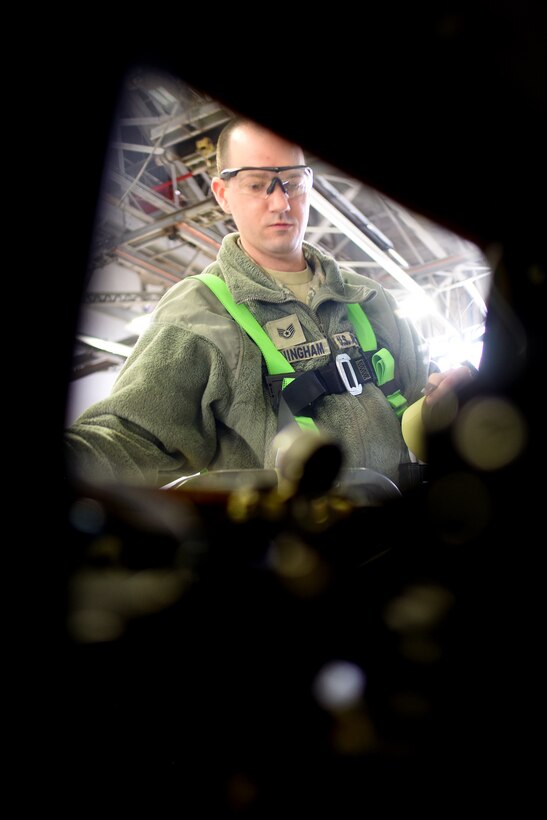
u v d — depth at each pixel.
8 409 0.31
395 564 0.46
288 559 0.41
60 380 0.34
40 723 0.29
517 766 0.34
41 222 0.32
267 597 0.40
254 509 0.43
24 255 0.32
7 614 0.30
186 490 0.44
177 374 1.06
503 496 0.50
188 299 1.17
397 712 0.36
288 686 0.37
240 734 0.34
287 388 1.10
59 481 0.34
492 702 0.37
